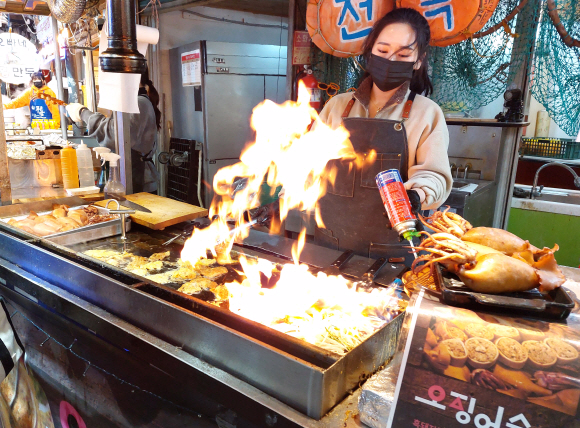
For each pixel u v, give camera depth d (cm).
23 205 254
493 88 344
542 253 89
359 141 204
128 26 182
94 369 150
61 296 154
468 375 77
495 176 364
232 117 503
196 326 114
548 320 79
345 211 212
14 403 104
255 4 541
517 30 305
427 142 196
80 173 310
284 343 106
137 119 387
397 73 193
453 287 87
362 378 104
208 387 109
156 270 182
